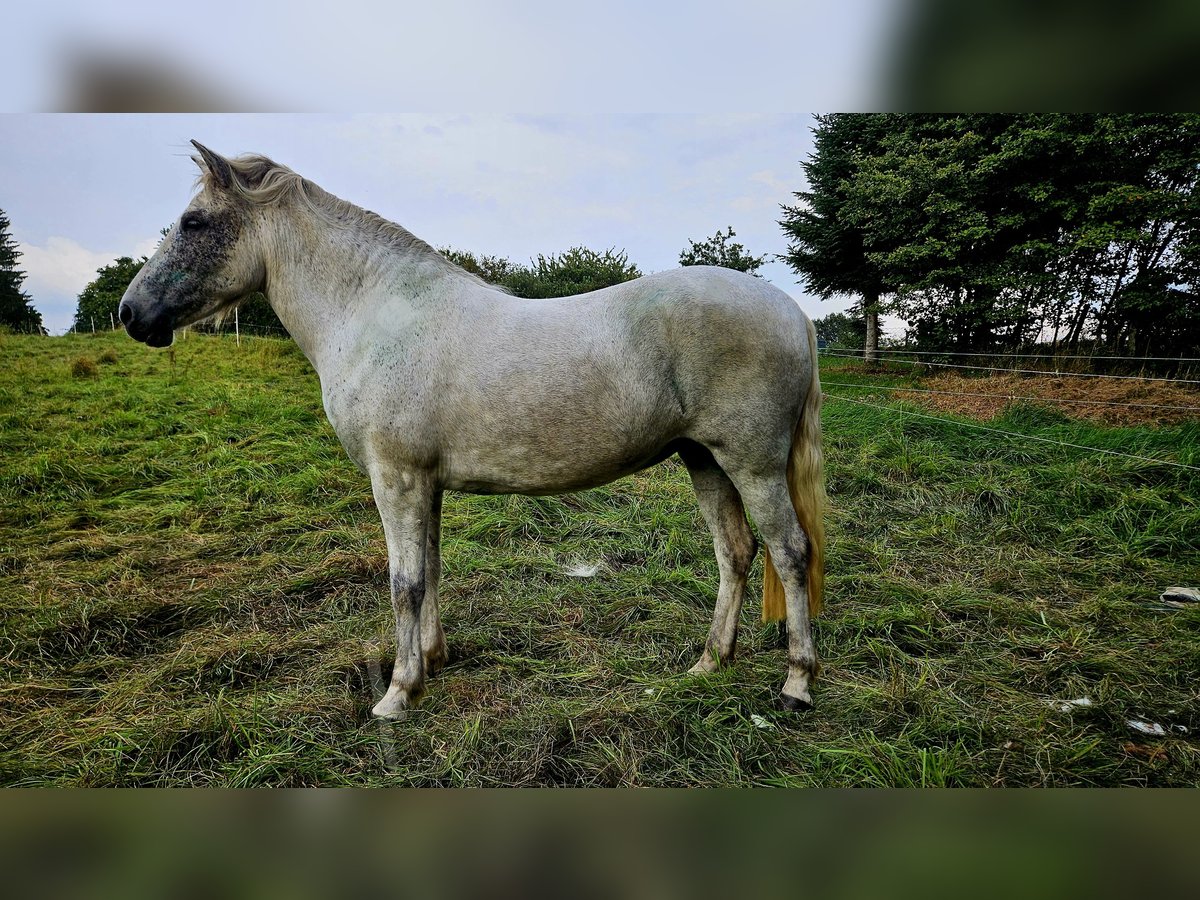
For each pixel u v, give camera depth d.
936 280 8.52
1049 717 1.96
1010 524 3.62
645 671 2.29
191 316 2.09
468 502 4.06
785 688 2.07
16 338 9.94
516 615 2.72
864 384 8.03
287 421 5.72
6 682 2.21
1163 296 6.73
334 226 2.06
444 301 1.97
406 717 2.00
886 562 3.19
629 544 3.48
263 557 3.29
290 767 1.76
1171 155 6.54
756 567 3.22
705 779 1.73
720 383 1.89
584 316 1.90
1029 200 7.83
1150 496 3.67
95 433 5.42
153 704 2.07
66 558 3.30
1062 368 7.27
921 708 2.00
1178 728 1.93
